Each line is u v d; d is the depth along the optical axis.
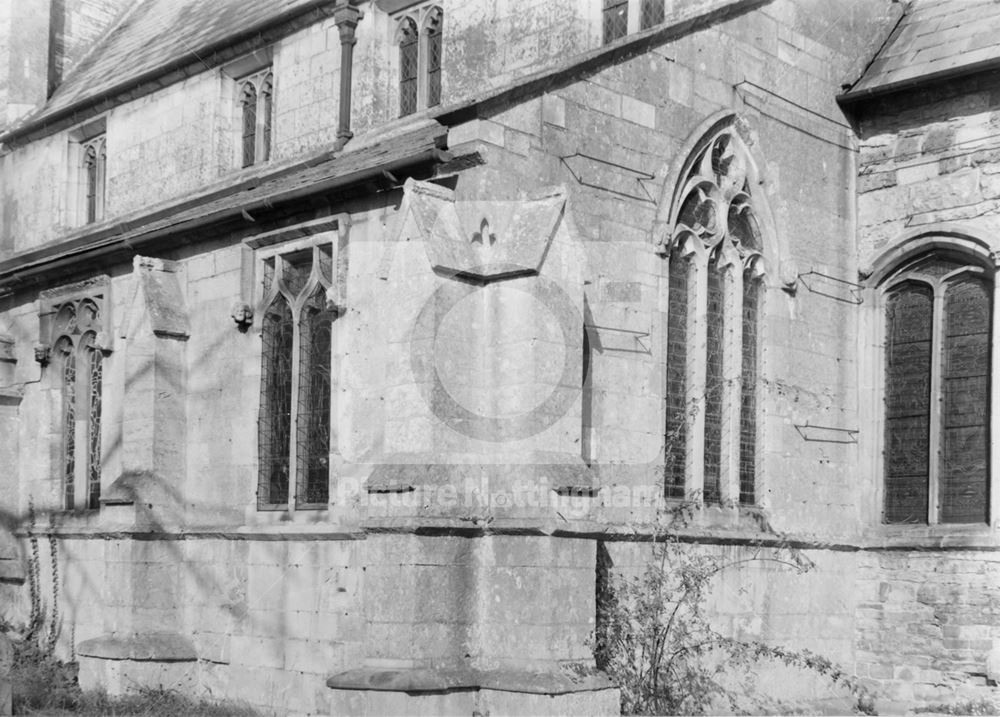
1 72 29.42
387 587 14.78
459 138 15.56
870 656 19.78
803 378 19.59
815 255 20.06
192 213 20.28
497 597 14.90
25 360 22.97
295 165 21.31
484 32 20.69
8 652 16.88
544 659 14.54
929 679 19.14
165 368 19.38
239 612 18.12
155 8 30.92
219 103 24.52
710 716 16.72
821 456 19.75
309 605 17.11
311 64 22.80
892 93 20.45
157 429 19.16
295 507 17.77
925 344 20.25
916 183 20.41
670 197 17.66
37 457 22.38
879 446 20.42
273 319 18.67
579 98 16.58
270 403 18.53
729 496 18.28
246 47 23.80
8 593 22.12
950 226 19.88
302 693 16.98
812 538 19.19
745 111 19.06
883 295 20.77
